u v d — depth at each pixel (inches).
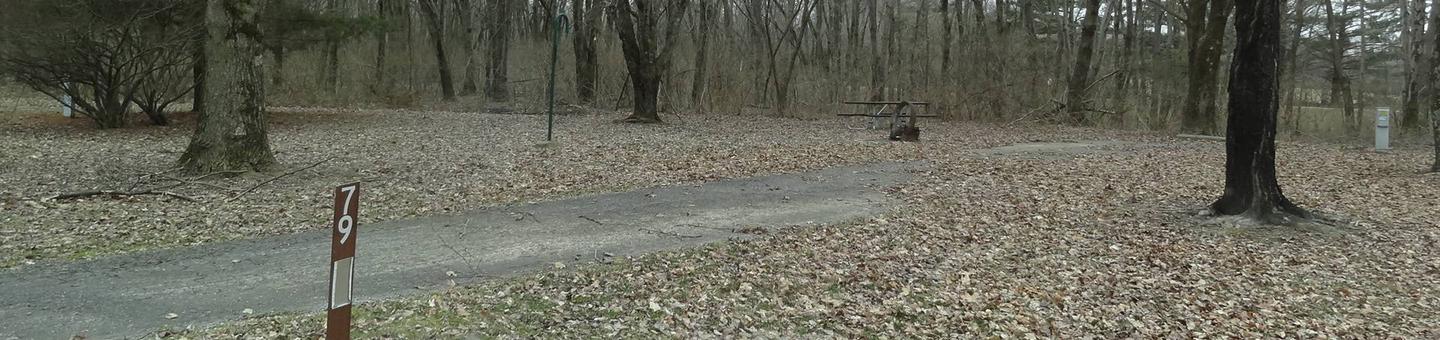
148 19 691.4
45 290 223.6
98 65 685.3
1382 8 1406.3
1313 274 272.2
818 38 1414.9
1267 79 336.8
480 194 390.3
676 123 884.6
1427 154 634.8
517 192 397.1
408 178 437.4
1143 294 248.1
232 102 428.1
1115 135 820.6
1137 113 973.8
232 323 198.2
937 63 1218.6
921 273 262.7
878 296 237.3
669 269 258.5
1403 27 861.8
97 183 402.6
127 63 707.4
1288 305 240.1
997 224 342.0
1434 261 286.8
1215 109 861.2
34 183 402.9
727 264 266.8
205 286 230.8
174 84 780.6
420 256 270.8
